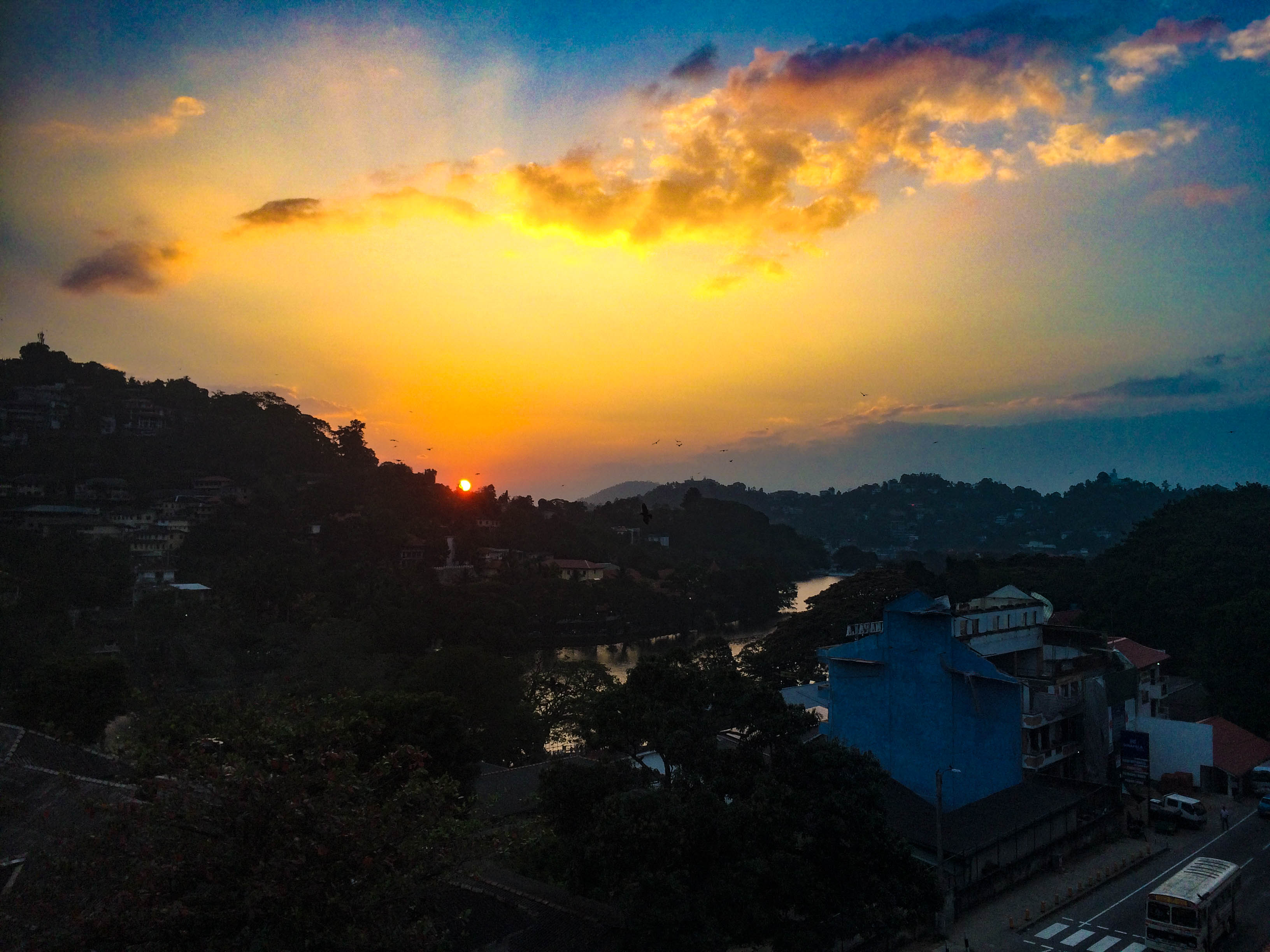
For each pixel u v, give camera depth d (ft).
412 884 65.87
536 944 88.28
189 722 94.02
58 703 181.37
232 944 57.93
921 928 113.39
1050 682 160.15
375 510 582.35
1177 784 179.93
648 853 86.99
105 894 58.03
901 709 157.99
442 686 204.64
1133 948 108.37
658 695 106.42
